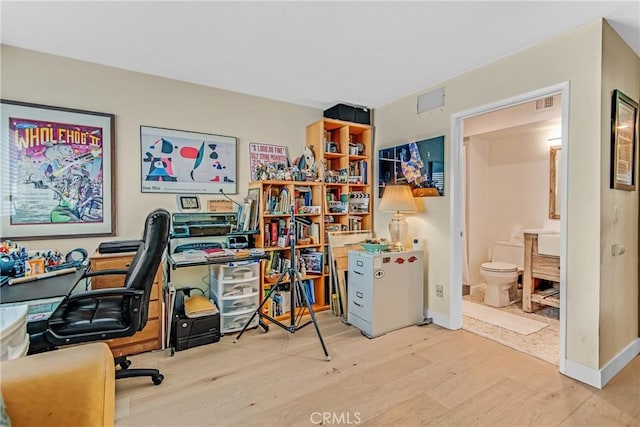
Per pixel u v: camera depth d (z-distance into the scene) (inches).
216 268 114.7
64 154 98.0
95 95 102.3
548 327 118.4
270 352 98.0
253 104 132.1
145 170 110.7
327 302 141.6
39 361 41.7
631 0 70.4
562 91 85.6
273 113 137.1
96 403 40.9
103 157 103.7
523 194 160.4
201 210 120.3
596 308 79.4
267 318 111.6
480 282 168.7
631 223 95.0
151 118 111.5
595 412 69.4
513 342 105.1
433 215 123.0
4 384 37.4
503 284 143.4
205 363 91.0
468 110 109.3
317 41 88.5
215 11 74.1
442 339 107.8
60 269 89.7
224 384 80.5
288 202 129.0
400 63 102.8
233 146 127.5
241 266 114.9
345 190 145.5
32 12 74.4
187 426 65.4
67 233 98.7
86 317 73.5
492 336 110.2
